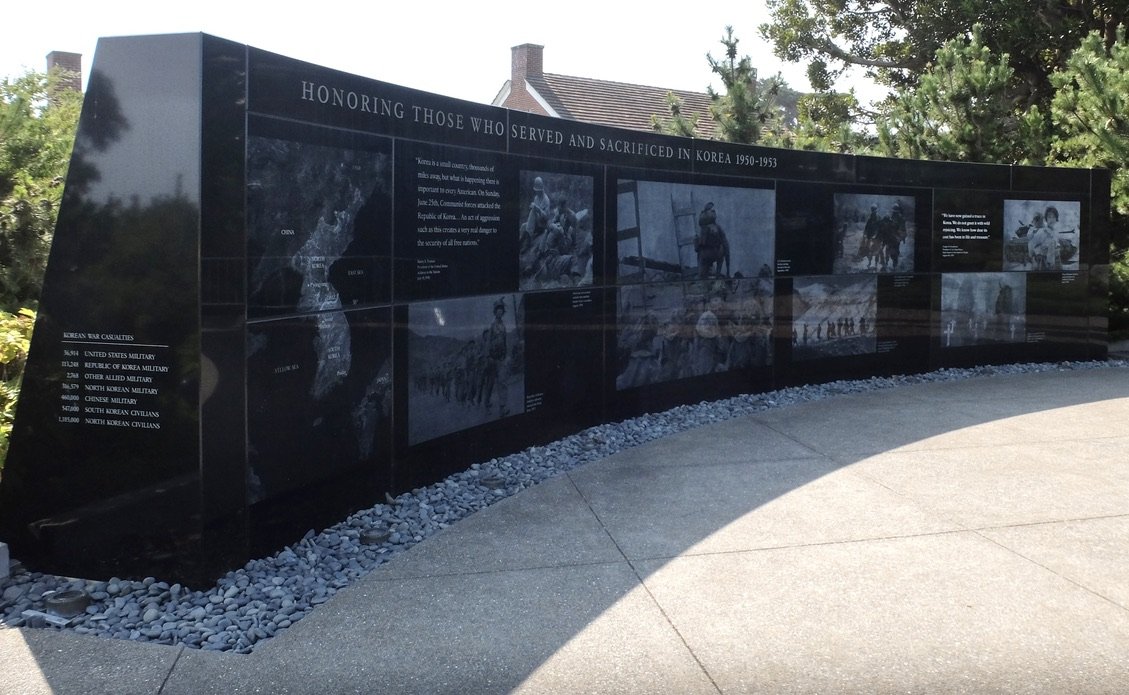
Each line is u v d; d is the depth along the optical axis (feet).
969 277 42.60
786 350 37.11
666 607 15.42
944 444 27.27
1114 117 45.34
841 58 93.97
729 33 55.93
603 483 23.31
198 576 16.17
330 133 19.44
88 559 16.69
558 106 106.52
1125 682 12.73
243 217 16.92
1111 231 51.37
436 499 22.12
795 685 12.69
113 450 16.44
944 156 55.98
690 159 32.81
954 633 14.34
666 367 32.71
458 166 23.88
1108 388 37.24
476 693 12.57
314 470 19.33
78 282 16.43
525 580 16.71
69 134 32.76
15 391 20.02
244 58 16.88
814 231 37.60
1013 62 78.59
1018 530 19.35
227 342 16.61
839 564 17.40
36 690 12.60
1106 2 71.56
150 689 12.66
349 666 13.35
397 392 22.16
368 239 20.86
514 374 26.53
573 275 28.68
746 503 21.43
